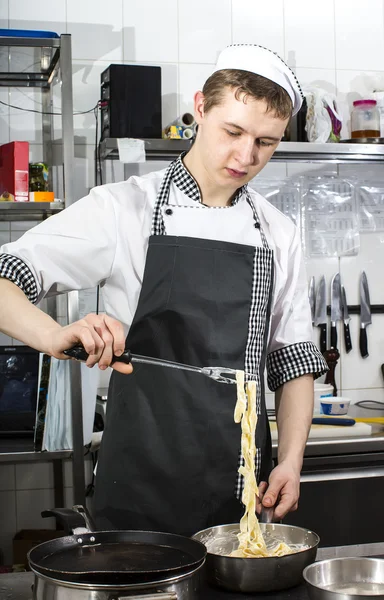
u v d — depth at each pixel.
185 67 3.21
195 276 1.61
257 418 1.64
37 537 2.95
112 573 1.01
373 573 1.21
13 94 3.11
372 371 3.35
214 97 1.48
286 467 1.58
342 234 3.32
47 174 3.00
